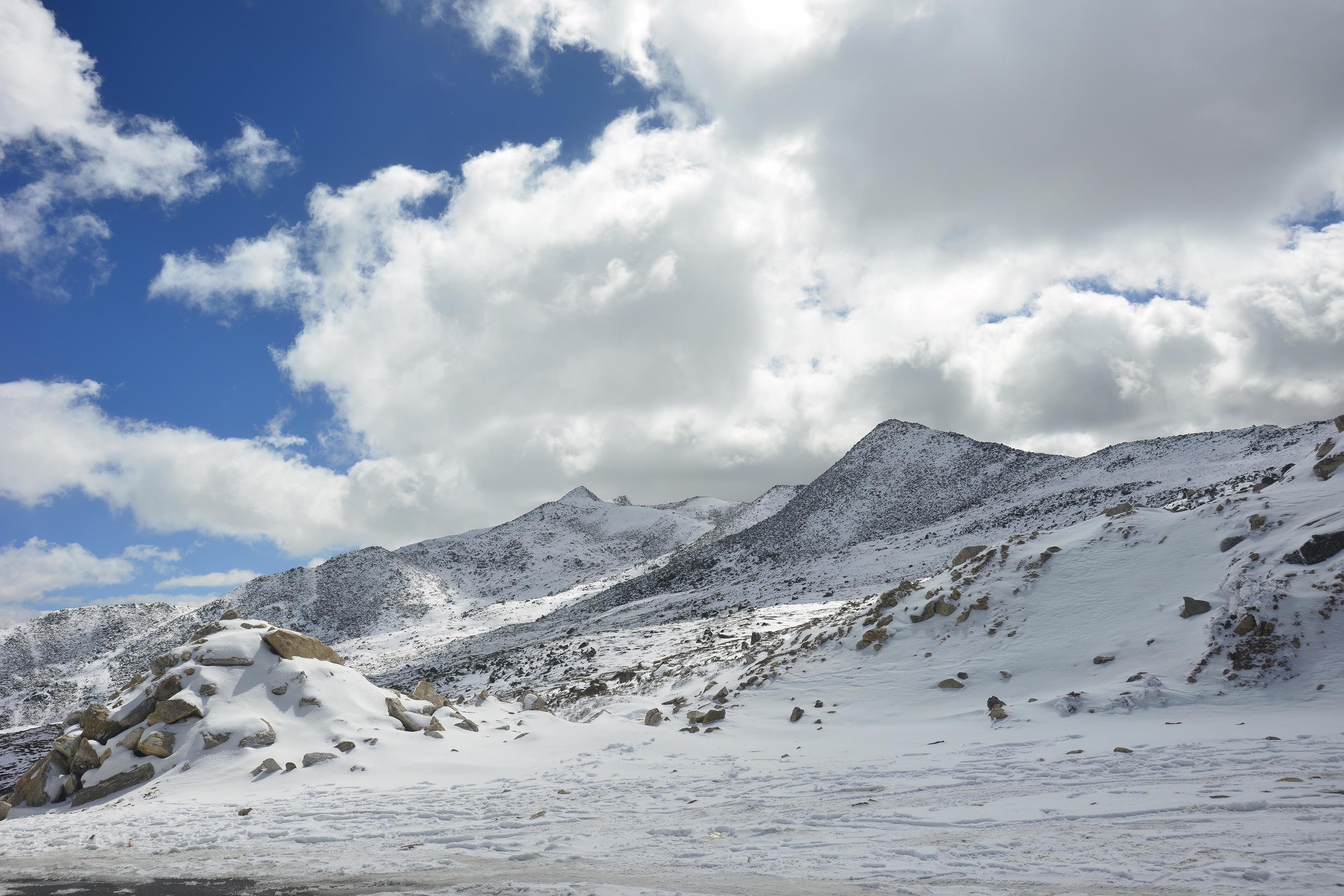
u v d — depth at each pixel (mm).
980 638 25859
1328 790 9672
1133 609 24031
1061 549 28938
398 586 166625
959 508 97375
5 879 11109
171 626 158750
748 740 20594
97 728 22031
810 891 7691
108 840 13828
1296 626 19016
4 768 48312
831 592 65062
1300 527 22781
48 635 165875
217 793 17922
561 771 17875
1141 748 13711
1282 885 6629
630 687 38094
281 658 23859
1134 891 6875
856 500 111938
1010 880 7547
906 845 9188
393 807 14758
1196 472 75625
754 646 35812
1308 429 77562
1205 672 18938
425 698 25141
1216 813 9188
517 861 10141
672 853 9938
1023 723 18078
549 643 67938
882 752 16812
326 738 21000
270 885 9672
